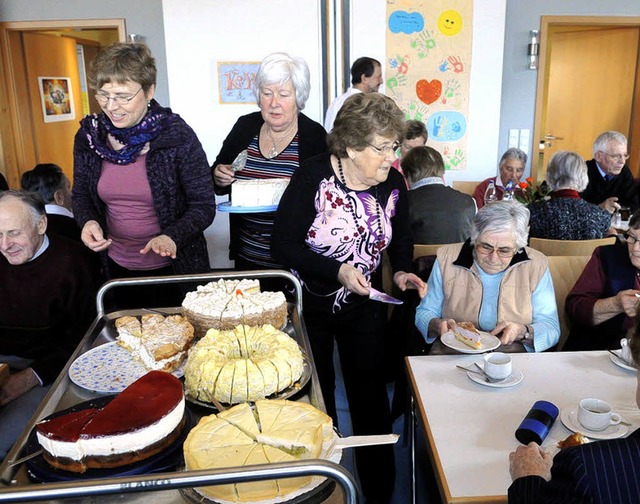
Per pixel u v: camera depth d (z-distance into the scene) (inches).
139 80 72.9
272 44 191.9
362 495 85.0
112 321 66.9
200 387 49.2
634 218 81.3
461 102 199.9
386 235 77.7
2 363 75.8
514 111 208.1
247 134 92.4
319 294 77.5
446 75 197.5
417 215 111.1
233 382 48.4
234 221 91.8
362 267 77.4
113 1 194.1
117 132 78.2
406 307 94.8
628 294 78.7
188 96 194.7
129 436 39.7
